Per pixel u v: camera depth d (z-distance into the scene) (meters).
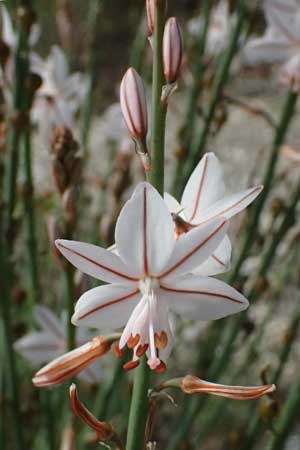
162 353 0.15
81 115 0.37
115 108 0.27
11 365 0.24
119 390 0.29
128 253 0.15
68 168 0.19
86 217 0.36
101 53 0.61
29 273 0.27
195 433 0.35
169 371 0.37
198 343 0.37
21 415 0.26
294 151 0.23
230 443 0.26
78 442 0.25
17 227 0.25
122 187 0.24
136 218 0.15
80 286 0.19
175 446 0.27
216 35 0.29
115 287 0.15
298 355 0.40
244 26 0.27
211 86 0.27
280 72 0.24
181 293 0.15
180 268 0.15
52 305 0.32
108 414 0.29
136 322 0.15
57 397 0.27
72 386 0.15
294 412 0.23
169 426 0.36
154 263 0.15
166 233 0.15
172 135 0.50
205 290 0.15
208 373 0.26
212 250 0.15
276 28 0.23
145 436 0.16
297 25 0.23
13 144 0.23
